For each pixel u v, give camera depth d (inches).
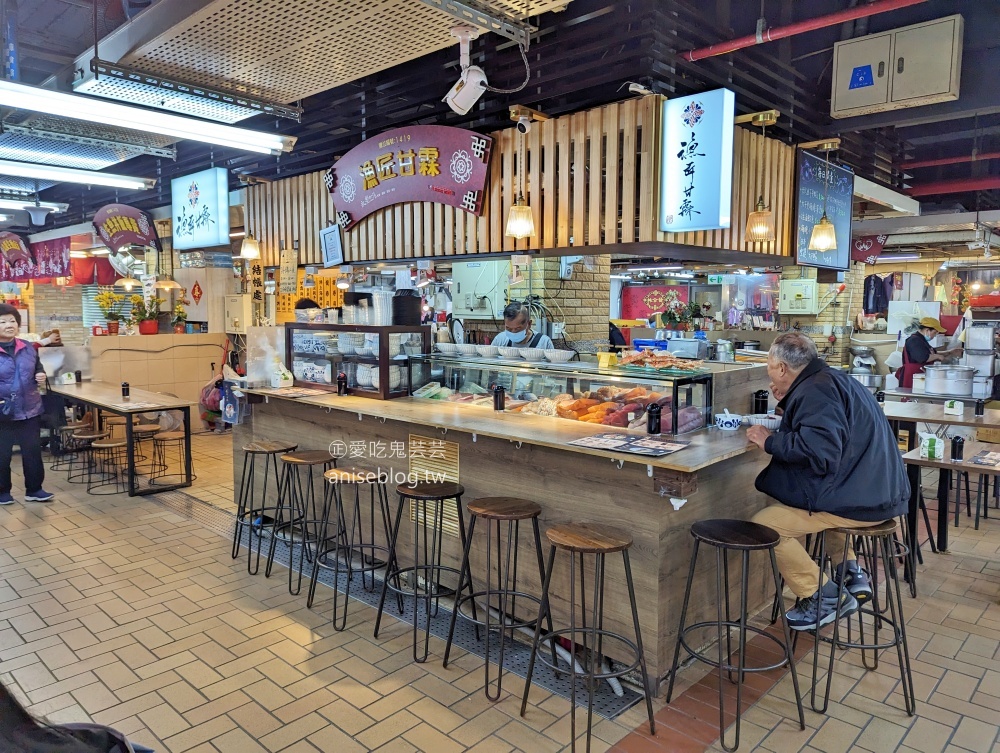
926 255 554.3
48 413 290.7
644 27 147.6
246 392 203.0
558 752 98.7
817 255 233.3
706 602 127.0
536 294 268.1
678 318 331.6
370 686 116.2
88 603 149.3
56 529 200.4
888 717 107.3
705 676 120.6
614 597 120.2
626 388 138.3
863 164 261.4
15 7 161.3
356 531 176.6
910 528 157.8
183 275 357.4
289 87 157.6
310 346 197.6
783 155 220.1
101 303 343.0
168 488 242.4
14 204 339.9
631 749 99.3
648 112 166.7
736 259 228.2
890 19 185.8
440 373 179.0
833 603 122.3
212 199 274.7
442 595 153.1
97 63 138.3
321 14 118.3
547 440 123.6
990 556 180.1
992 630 137.5
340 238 251.9
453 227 216.8
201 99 156.9
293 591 156.6
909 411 205.6
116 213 310.0
